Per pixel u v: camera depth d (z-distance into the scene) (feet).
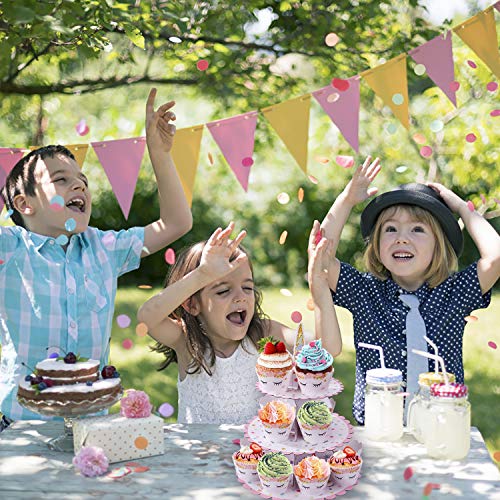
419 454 6.64
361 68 17.42
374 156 28.22
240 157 8.59
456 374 8.39
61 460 6.54
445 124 18.69
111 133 23.17
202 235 37.58
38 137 21.43
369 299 8.63
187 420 8.34
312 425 6.22
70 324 8.31
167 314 7.73
